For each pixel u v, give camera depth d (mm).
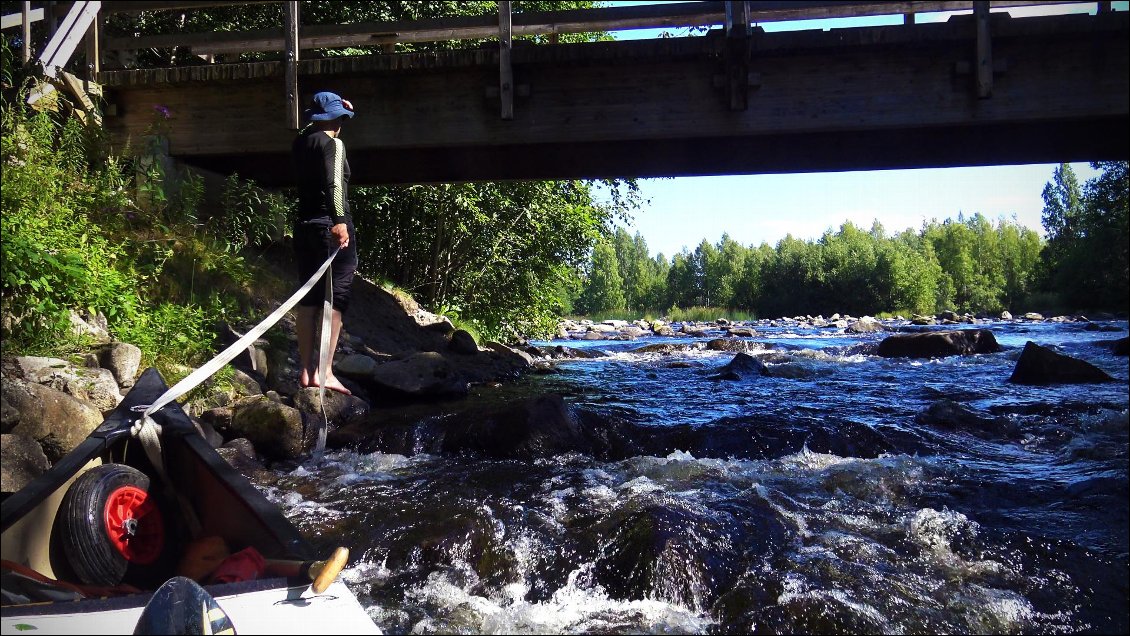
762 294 91688
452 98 9391
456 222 15562
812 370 12594
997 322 39156
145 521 3018
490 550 4207
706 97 9008
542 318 18531
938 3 9328
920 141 9672
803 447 6406
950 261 95375
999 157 9656
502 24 9070
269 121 9766
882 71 8742
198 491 3123
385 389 8836
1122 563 4074
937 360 14469
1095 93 8445
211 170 10836
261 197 10805
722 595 3697
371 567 4094
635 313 115625
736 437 6539
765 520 4613
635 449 6523
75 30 9453
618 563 3941
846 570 3928
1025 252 96250
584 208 17047
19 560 2658
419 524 4645
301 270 5121
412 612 3582
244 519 2768
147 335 7047
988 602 3607
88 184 8242
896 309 81812
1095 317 44188
